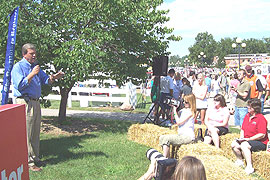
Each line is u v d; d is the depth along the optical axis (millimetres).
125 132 8727
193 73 16516
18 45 7711
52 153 6293
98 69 8820
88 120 10312
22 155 2227
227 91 21703
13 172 2062
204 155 5059
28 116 5129
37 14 8109
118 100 14203
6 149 1966
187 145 5625
